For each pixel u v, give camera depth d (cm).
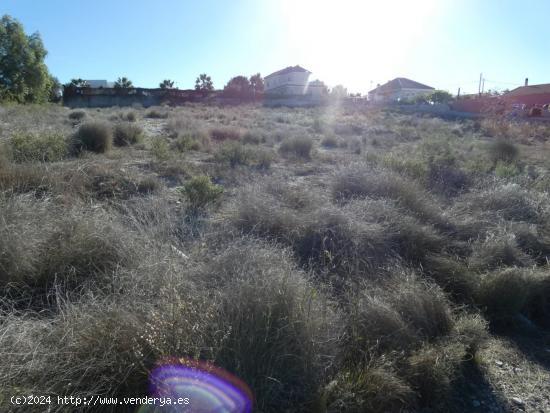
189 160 933
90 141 933
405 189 613
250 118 2722
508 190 686
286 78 8688
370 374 260
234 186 707
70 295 297
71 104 4272
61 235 341
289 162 1012
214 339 237
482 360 323
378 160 900
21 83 2941
